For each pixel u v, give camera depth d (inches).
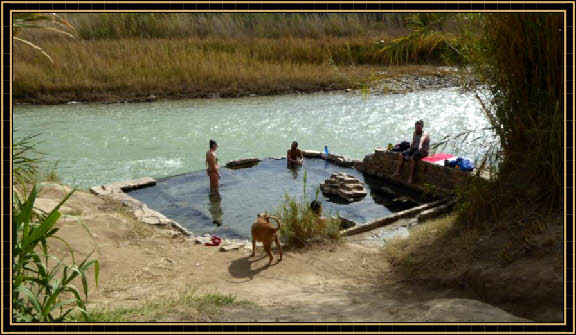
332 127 750.5
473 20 250.8
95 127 745.6
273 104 930.7
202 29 1342.3
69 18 1229.1
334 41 1237.1
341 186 472.7
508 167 265.4
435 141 633.0
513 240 230.8
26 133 699.4
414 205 433.4
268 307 203.3
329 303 211.6
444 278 233.1
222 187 490.3
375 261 283.0
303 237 306.5
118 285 247.9
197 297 213.5
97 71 1023.6
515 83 249.4
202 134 712.4
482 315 162.4
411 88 1037.2
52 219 150.3
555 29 224.2
